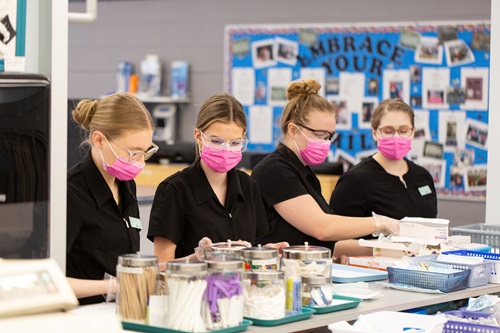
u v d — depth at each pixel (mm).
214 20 11062
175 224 3869
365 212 5137
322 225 4383
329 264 3453
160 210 3877
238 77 10906
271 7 10672
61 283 2256
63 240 3223
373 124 5203
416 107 9805
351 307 3500
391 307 3605
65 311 2424
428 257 4297
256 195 4227
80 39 11953
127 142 3527
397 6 9883
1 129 2822
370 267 4434
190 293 2855
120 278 2984
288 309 3268
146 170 8969
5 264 2266
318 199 4562
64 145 3207
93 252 3600
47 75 3193
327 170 8125
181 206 3887
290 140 4512
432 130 9719
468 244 4723
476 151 9492
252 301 3100
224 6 10984
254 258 3275
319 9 10359
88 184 3625
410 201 5156
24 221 2902
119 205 3766
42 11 3230
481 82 9445
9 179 2859
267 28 10680
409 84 9836
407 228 4613
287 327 3117
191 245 3910
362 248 4879
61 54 3184
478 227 5547
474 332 3453
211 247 3375
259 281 3104
